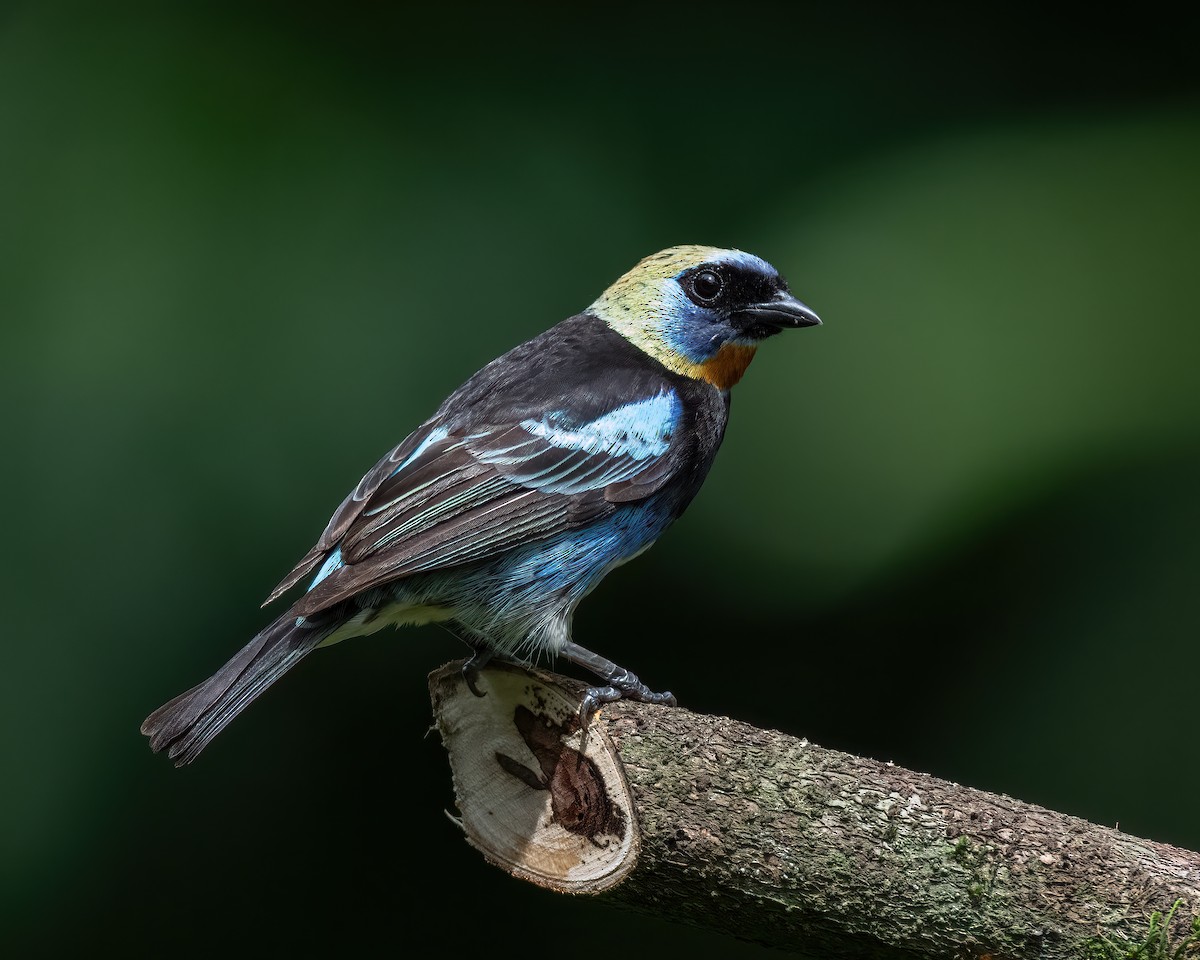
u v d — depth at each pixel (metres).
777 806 7.14
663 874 7.27
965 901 7.00
